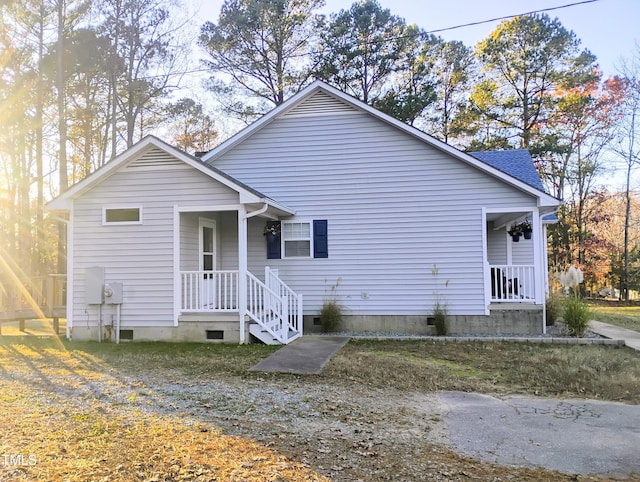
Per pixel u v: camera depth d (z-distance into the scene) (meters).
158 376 7.03
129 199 10.47
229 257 12.61
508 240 14.06
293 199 12.23
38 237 26.30
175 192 10.34
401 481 3.56
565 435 4.64
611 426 4.92
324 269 11.99
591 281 28.06
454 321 11.31
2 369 7.56
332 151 12.13
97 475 3.54
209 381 6.73
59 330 13.03
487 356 8.59
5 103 19.66
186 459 3.85
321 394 6.07
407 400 5.86
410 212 11.70
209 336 10.17
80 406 5.44
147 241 10.40
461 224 11.45
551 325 12.09
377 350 9.21
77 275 10.63
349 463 3.87
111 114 23.39
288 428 4.72
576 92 26.12
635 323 13.51
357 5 25.03
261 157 12.43
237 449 4.11
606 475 3.74
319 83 12.03
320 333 11.55
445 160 11.59
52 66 19.58
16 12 19.27
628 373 7.15
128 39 21.84
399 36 24.98
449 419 5.12
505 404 5.71
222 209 10.16
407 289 11.61
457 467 3.85
